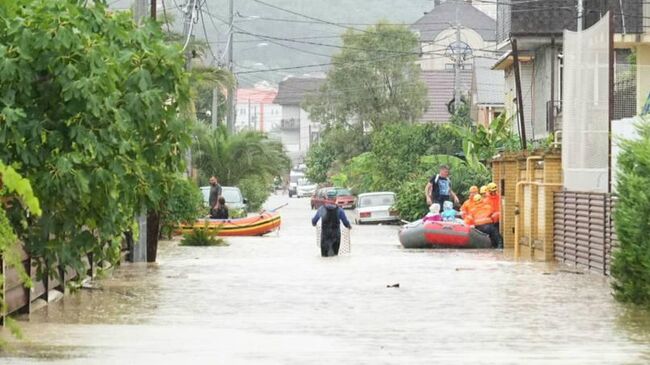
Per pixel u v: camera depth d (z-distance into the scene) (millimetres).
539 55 113938
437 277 56344
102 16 35344
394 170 150875
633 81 94188
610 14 59781
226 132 153125
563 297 46469
